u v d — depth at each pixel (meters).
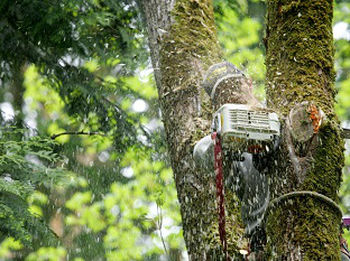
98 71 15.02
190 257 5.83
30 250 15.35
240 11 11.91
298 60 4.62
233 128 4.27
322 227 4.20
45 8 10.77
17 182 8.72
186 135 6.23
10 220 9.09
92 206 15.09
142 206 14.95
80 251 16.00
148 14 7.53
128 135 12.18
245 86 4.73
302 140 4.30
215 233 5.60
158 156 14.16
